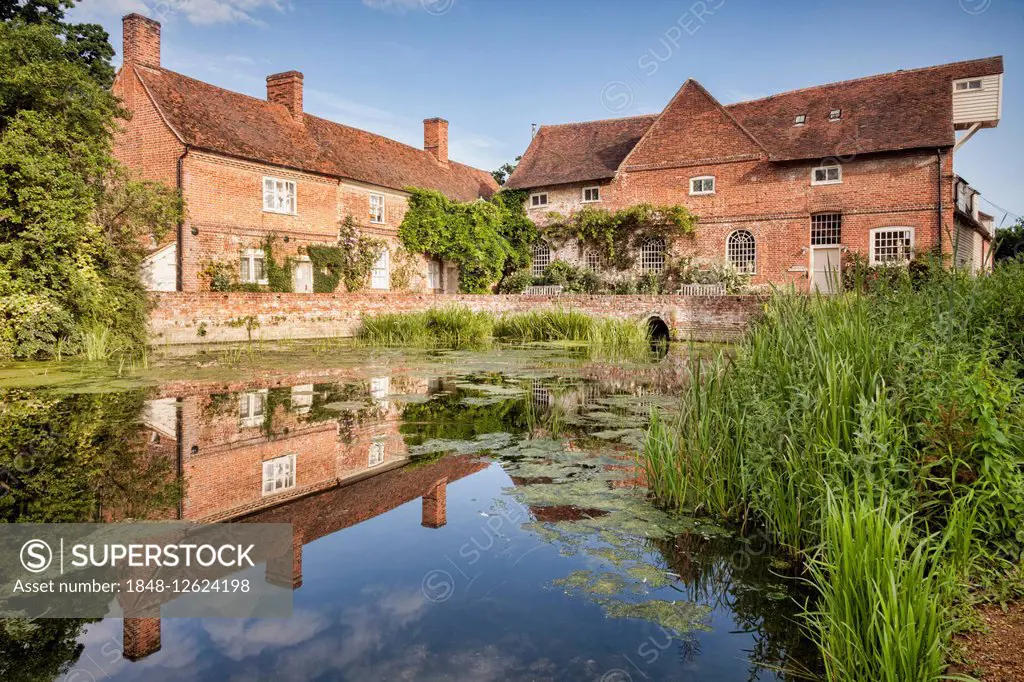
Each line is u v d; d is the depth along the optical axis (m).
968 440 3.78
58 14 18.92
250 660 2.83
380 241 26.84
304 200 23.84
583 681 2.65
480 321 19.70
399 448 6.43
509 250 29.70
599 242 28.38
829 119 24.97
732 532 4.33
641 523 4.48
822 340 5.01
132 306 14.60
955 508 3.42
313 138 25.72
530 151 32.22
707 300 18.50
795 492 4.13
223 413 7.99
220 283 20.88
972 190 28.36
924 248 20.88
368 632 3.06
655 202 27.34
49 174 12.41
